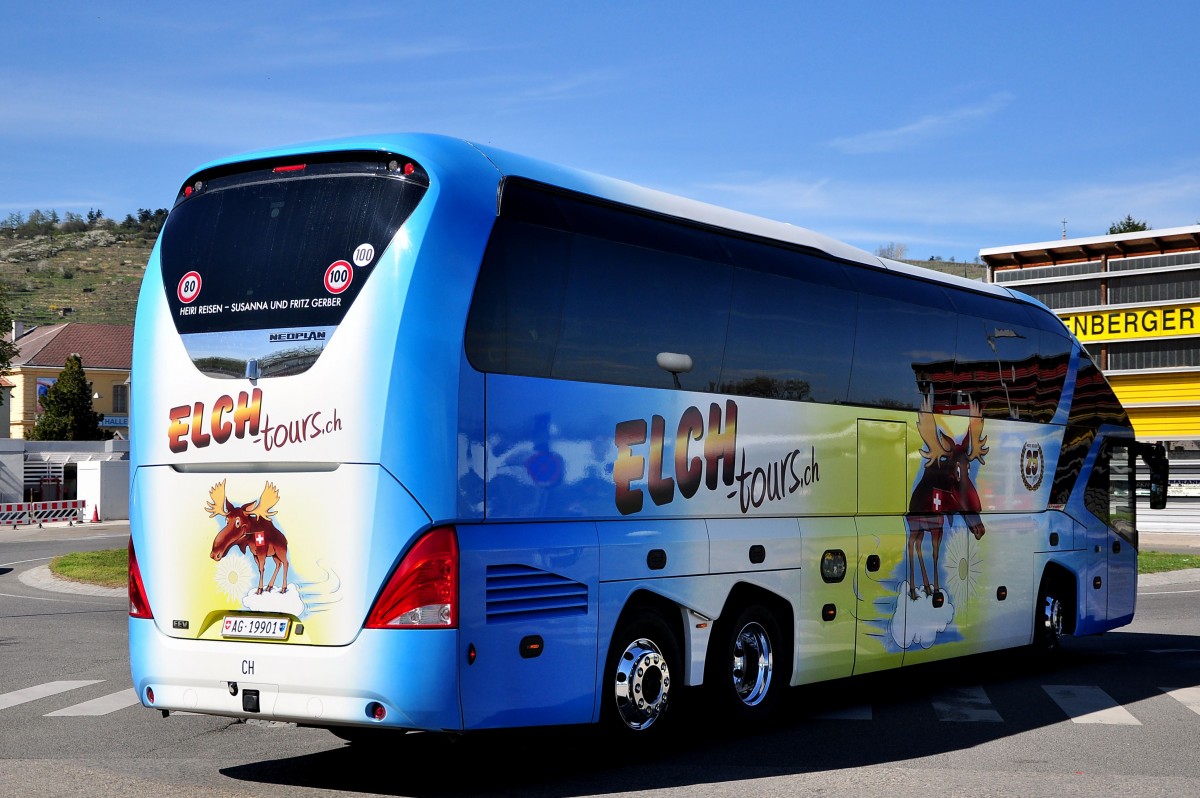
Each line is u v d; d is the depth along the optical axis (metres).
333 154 7.53
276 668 7.12
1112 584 14.44
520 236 7.62
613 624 8.02
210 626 7.41
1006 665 13.81
